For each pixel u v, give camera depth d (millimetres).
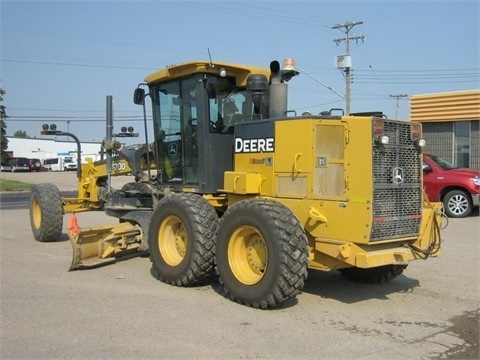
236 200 7461
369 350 5133
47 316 6039
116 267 8766
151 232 7809
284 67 7805
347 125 6348
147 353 4961
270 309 6406
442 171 16109
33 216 11633
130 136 10289
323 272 8688
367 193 6203
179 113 8344
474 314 6367
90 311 6238
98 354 4926
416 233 6859
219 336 5430
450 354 5070
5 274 8188
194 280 7258
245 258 6707
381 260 6270
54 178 49938
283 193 6879
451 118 20203
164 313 6180
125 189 9734
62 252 10133
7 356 4871
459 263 9359
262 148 7152
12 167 70875
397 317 6215
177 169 8500
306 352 5047
